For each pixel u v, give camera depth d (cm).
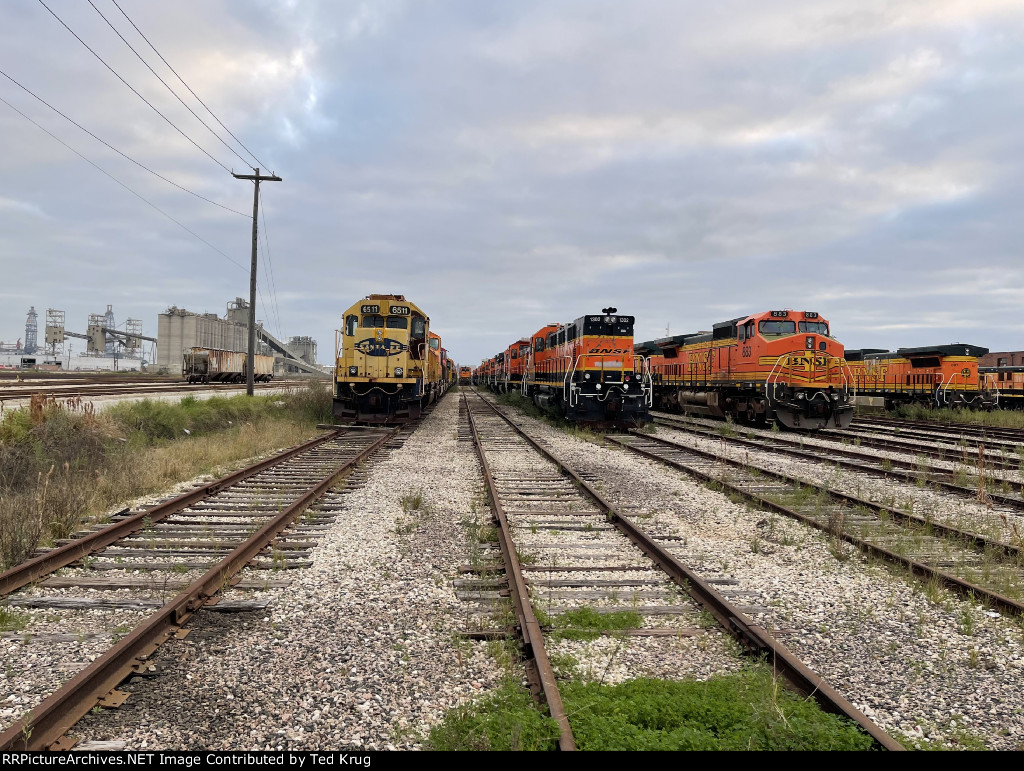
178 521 848
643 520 899
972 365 3089
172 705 394
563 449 1678
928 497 1083
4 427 1166
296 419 2169
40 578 614
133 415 1597
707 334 2839
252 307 2591
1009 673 465
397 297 2241
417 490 1073
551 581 626
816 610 575
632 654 479
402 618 536
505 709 384
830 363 2236
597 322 2162
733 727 375
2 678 421
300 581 620
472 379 10488
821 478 1249
